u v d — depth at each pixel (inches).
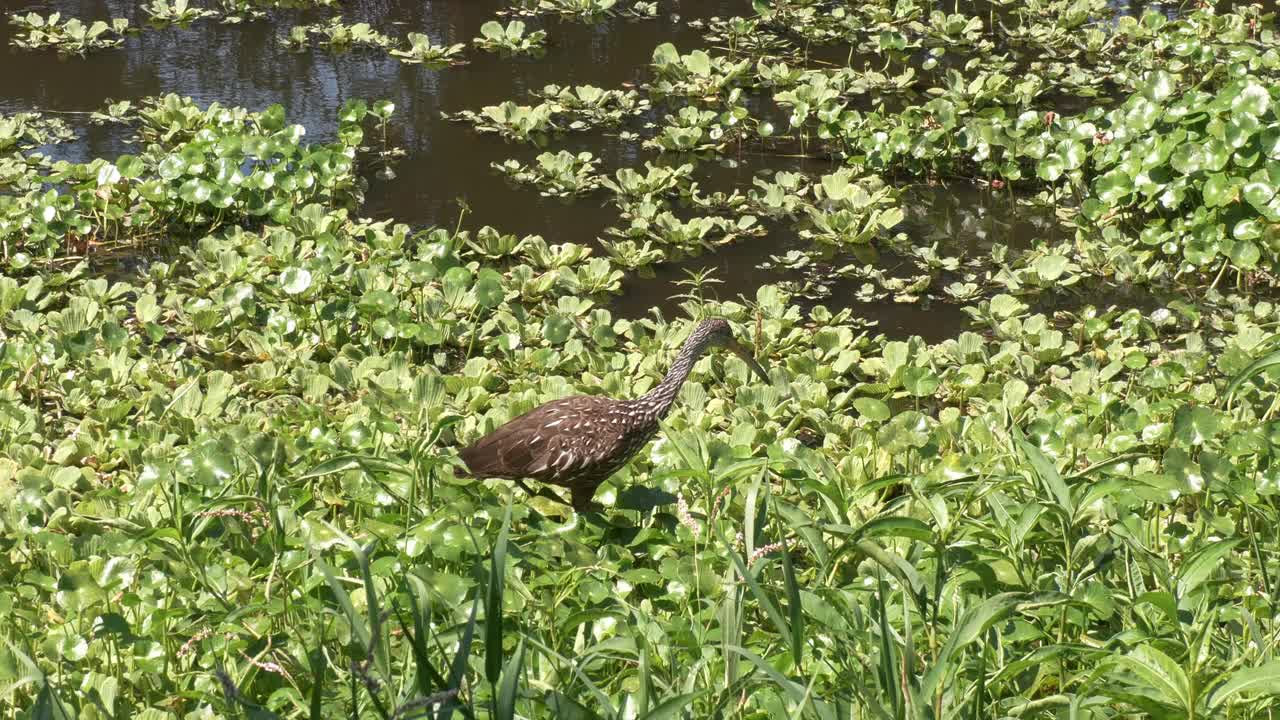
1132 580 268.1
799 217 595.2
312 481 325.1
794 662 211.5
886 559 213.3
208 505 266.1
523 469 315.6
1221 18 780.0
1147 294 525.0
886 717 190.1
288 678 227.9
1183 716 198.4
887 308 513.0
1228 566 293.3
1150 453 374.6
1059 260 523.5
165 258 537.3
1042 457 259.8
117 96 697.6
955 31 791.7
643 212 569.0
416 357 458.9
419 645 179.3
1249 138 519.8
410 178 615.8
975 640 238.7
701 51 728.3
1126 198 565.9
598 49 788.0
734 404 414.6
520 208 589.9
